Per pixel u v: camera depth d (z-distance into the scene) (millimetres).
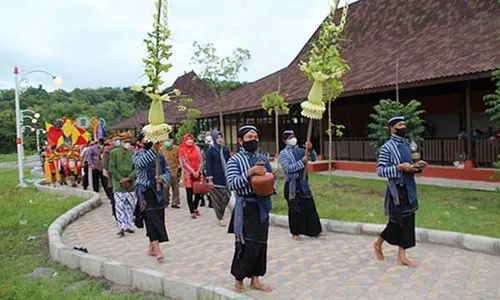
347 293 5090
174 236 8188
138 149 6926
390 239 6000
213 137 8992
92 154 13617
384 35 21141
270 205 5262
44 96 70312
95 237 8414
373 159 17516
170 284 5270
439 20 18906
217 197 8961
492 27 15391
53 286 5645
